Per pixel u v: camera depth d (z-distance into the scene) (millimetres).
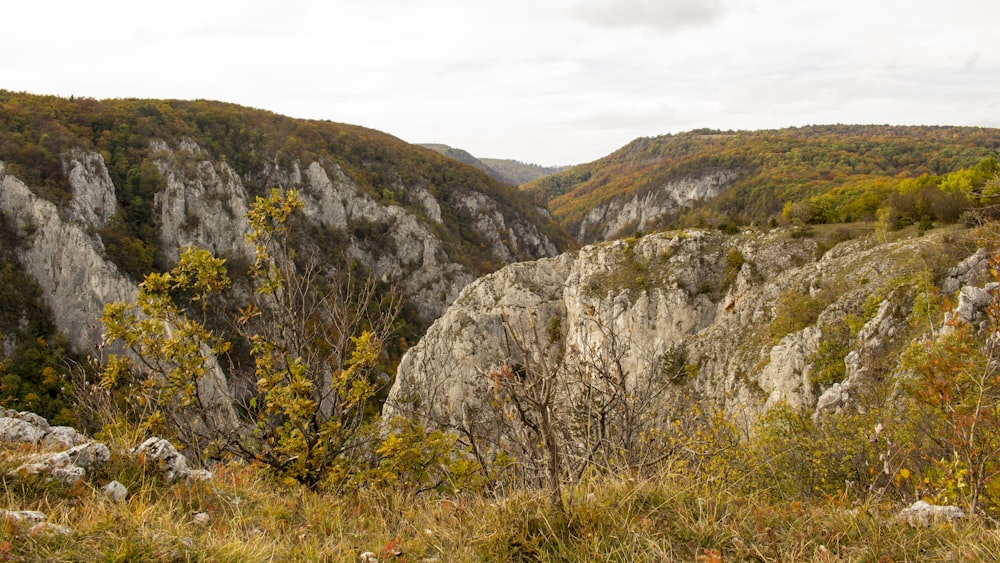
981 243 18984
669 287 43500
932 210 35531
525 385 4043
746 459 8422
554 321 50125
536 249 114750
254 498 4875
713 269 44031
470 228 108062
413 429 6250
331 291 7199
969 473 4801
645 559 3373
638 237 49344
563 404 5719
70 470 4180
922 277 23734
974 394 5480
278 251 7234
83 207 57719
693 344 36375
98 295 52625
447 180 110812
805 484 8953
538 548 3596
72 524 3420
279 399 5891
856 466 8344
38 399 33406
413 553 3834
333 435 6141
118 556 3000
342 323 6773
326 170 89812
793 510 4141
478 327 48312
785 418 11367
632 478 4352
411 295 84562
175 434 6129
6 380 34438
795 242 42000
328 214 86312
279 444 6160
